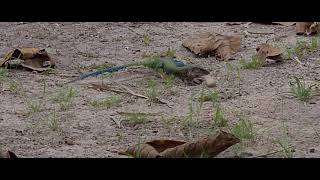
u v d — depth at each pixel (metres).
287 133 17.06
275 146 16.23
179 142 15.48
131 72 22.05
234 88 20.64
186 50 24.50
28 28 26.83
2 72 21.42
